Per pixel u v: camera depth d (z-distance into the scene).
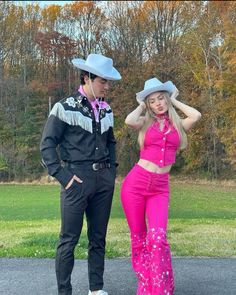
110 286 4.82
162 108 4.33
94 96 4.16
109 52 46.25
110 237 7.84
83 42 49.03
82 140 4.11
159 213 4.20
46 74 48.12
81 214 4.14
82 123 4.09
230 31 35.03
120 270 5.38
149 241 4.14
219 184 33.56
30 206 23.22
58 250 4.20
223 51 35.94
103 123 4.20
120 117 39.03
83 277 5.14
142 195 4.30
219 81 34.91
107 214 4.35
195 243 6.92
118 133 37.88
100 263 4.46
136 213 4.35
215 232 8.34
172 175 36.88
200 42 37.72
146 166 4.28
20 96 45.22
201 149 36.50
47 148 4.05
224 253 6.15
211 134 36.31
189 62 38.84
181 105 4.41
